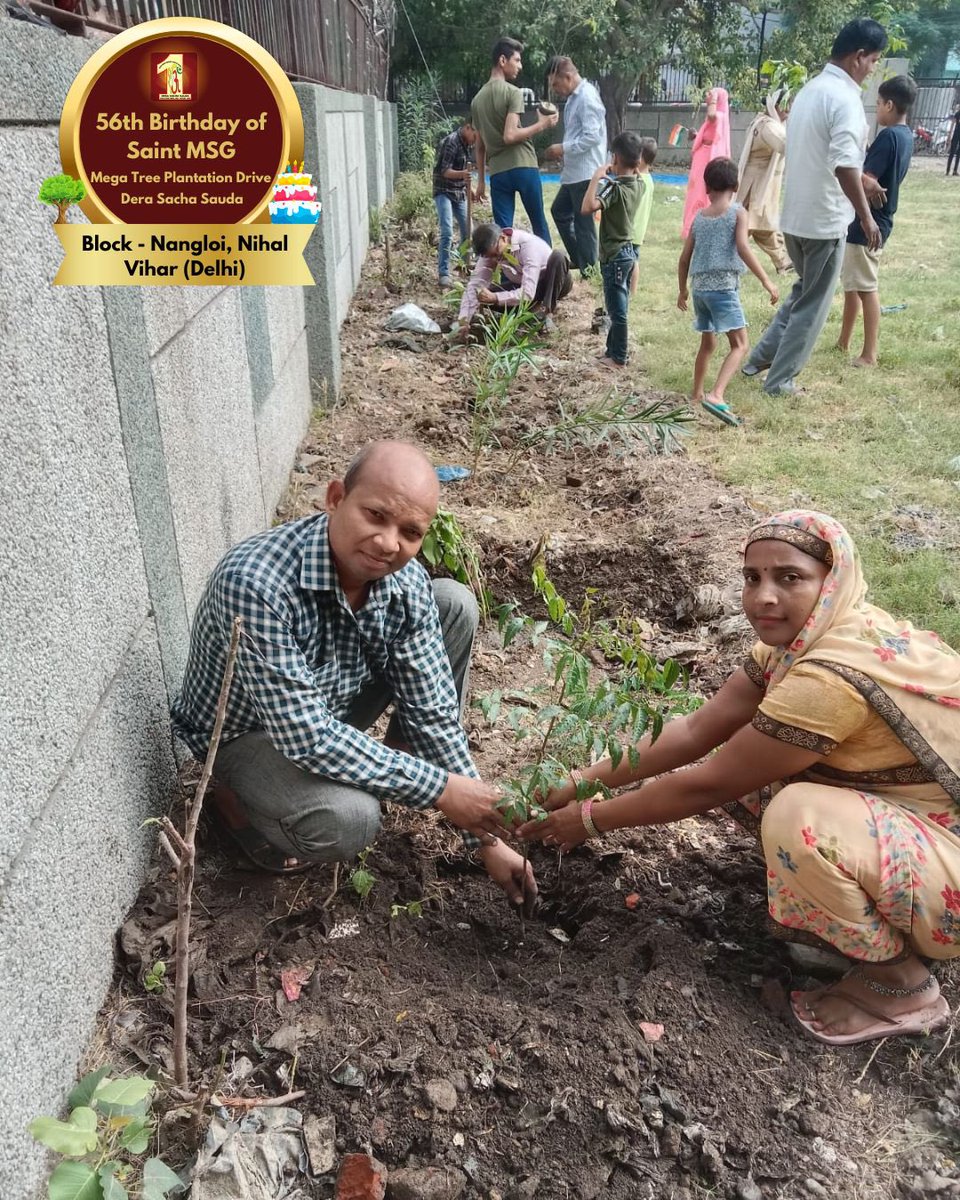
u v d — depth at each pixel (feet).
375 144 40.83
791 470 17.04
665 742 7.76
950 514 15.51
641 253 37.37
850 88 18.67
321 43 23.70
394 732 8.89
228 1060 6.53
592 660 11.86
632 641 11.68
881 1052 6.77
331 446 17.90
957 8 124.88
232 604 6.86
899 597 12.71
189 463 9.66
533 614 13.20
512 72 28.37
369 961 7.44
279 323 15.49
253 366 13.23
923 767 6.40
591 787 7.52
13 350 5.56
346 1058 6.48
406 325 25.50
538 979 7.44
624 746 8.09
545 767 7.40
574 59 81.92
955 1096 6.50
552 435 18.01
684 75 98.22
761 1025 6.91
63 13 6.90
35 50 5.99
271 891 8.04
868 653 6.39
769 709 6.50
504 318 19.02
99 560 6.88
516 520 15.35
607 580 13.75
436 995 7.13
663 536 14.46
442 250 31.12
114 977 7.04
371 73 44.42
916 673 6.38
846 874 6.28
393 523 6.65
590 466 17.51
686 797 7.07
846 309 22.97
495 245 23.54
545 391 21.20
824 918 6.52
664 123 87.45
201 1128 5.99
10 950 5.28
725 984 7.22
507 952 7.86
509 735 10.41
